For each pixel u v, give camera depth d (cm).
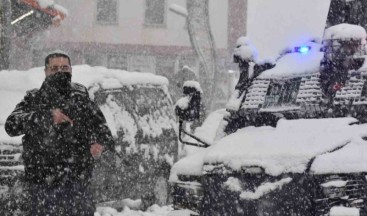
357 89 619
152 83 1242
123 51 3669
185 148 1255
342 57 618
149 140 1163
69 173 576
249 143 579
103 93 1094
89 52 3644
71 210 579
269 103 679
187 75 2122
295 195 509
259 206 524
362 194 517
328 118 612
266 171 525
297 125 598
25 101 596
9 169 891
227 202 549
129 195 1112
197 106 681
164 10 3678
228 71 3284
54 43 3578
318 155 514
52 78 580
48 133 570
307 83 659
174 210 613
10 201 883
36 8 2269
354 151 516
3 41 2034
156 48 3672
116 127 1079
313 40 740
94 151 587
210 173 568
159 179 1195
